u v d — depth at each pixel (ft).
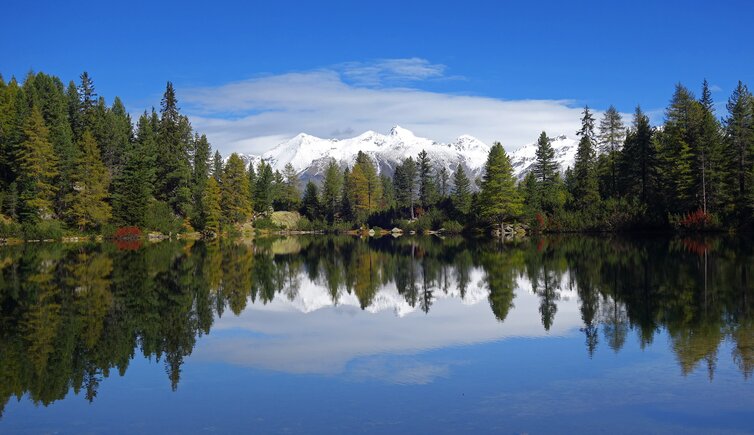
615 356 45.11
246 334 57.41
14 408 36.22
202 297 81.15
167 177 294.66
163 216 277.03
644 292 76.74
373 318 66.18
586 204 260.21
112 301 76.28
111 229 242.78
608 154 280.51
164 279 100.27
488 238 244.83
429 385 39.22
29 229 214.90
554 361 44.42
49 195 232.53
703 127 214.07
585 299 73.61
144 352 49.88
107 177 262.26
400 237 294.05
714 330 52.39
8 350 50.47
